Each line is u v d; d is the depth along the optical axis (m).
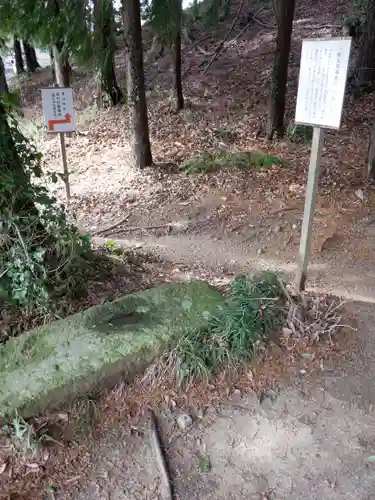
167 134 8.07
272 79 7.17
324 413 2.70
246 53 11.07
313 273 4.14
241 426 2.64
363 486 2.29
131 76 6.16
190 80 10.42
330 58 2.85
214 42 12.00
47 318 3.37
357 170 6.12
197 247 4.74
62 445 2.54
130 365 2.87
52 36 6.21
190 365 2.88
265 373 2.96
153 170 6.58
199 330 3.06
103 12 6.13
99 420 2.69
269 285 3.51
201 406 2.76
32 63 16.56
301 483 2.32
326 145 7.06
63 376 2.73
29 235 3.30
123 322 3.16
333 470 2.38
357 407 2.72
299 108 3.11
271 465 2.42
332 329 3.28
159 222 5.28
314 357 3.07
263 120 8.20
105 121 9.29
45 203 3.43
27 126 8.80
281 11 6.64
